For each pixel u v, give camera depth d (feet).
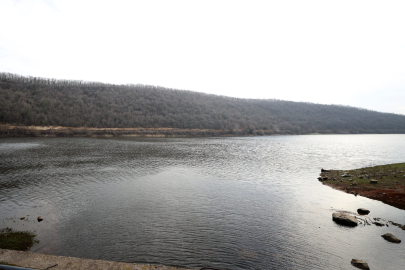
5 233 43.16
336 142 337.72
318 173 106.01
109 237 42.86
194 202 63.87
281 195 71.26
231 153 179.63
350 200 66.64
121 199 65.46
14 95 419.54
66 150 176.24
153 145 238.07
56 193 70.18
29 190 72.79
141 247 39.37
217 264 34.73
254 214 55.67
